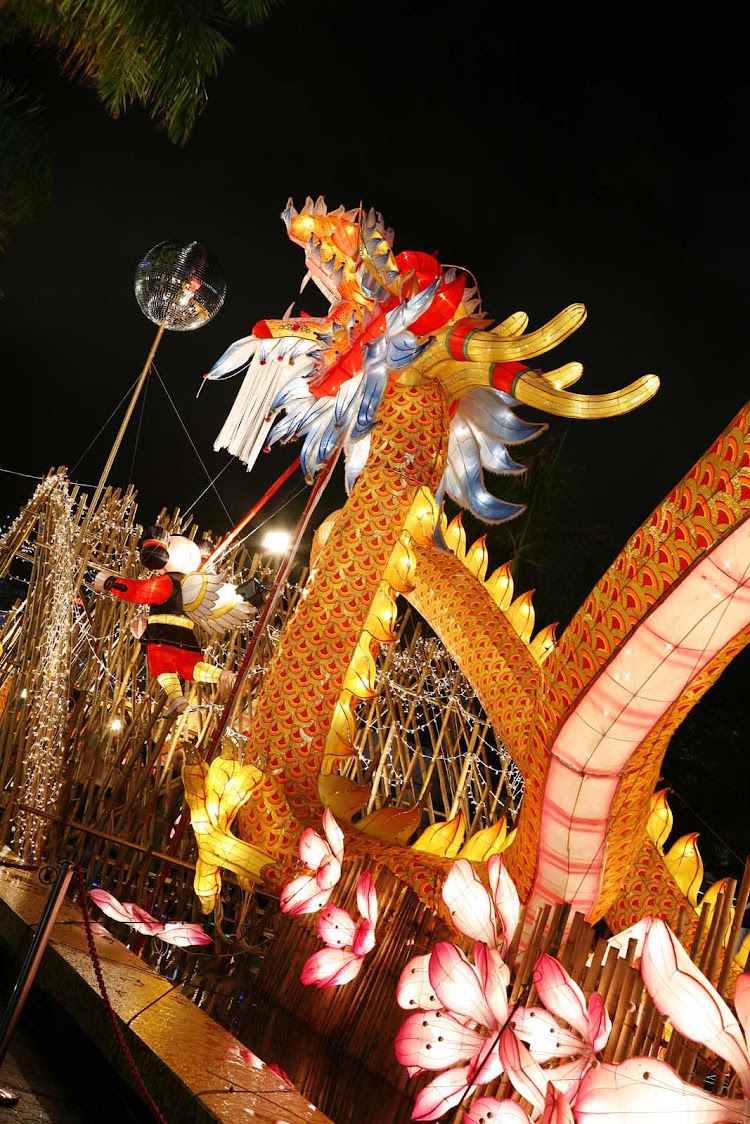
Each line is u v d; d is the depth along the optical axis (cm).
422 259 446
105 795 480
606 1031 210
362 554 418
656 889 380
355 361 450
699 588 257
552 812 307
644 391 374
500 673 401
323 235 464
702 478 258
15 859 420
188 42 903
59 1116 261
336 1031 336
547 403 398
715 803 1159
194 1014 291
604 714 282
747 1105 184
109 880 439
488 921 238
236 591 502
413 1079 296
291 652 420
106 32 905
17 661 505
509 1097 242
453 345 418
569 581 1361
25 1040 304
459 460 464
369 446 482
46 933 263
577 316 389
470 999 224
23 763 461
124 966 322
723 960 257
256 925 408
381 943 337
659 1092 187
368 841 392
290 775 407
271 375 497
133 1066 230
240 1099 237
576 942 246
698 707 1205
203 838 397
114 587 494
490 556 1331
